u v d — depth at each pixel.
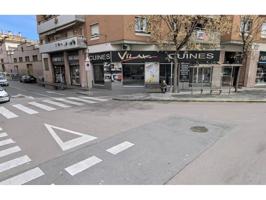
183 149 5.49
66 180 4.14
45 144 6.10
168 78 18.81
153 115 9.38
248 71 19.48
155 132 6.93
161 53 17.88
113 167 4.59
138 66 18.34
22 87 24.72
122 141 6.15
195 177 4.12
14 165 4.82
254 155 5.04
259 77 20.45
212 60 18.33
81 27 20.95
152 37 16.59
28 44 36.47
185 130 7.11
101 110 10.75
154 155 5.15
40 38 29.14
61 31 24.44
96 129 7.41
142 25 17.42
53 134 6.98
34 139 6.56
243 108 10.61
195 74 18.59
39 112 10.61
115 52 17.83
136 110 10.55
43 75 31.72
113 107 11.49
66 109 11.24
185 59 18.09
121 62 17.92
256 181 3.95
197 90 17.61
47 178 4.23
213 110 10.23
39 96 16.78
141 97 14.30
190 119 8.55
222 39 18.38
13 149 5.79
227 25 14.02
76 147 5.79
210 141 6.03
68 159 5.05
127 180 4.08
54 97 15.98
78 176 4.27
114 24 17.22
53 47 23.50
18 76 38.12
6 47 46.16
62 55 25.09
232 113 9.52
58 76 27.53
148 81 18.41
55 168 4.62
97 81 20.77
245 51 16.05
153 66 18.14
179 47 14.62
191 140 6.14
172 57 17.94
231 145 5.70
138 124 7.93
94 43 19.48
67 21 20.95
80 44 20.09
